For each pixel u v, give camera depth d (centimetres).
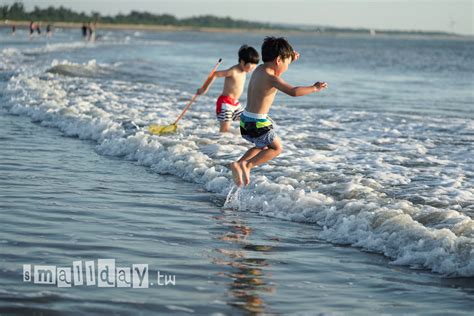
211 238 1240
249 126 1408
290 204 1455
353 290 991
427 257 1114
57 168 1841
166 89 4006
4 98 3359
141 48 11219
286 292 971
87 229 1247
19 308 857
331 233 1281
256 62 2291
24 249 1101
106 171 1838
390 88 5091
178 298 923
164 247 1163
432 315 900
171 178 1786
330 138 2352
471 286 1021
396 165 1891
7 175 1716
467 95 4572
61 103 3022
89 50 9281
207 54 9875
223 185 1648
